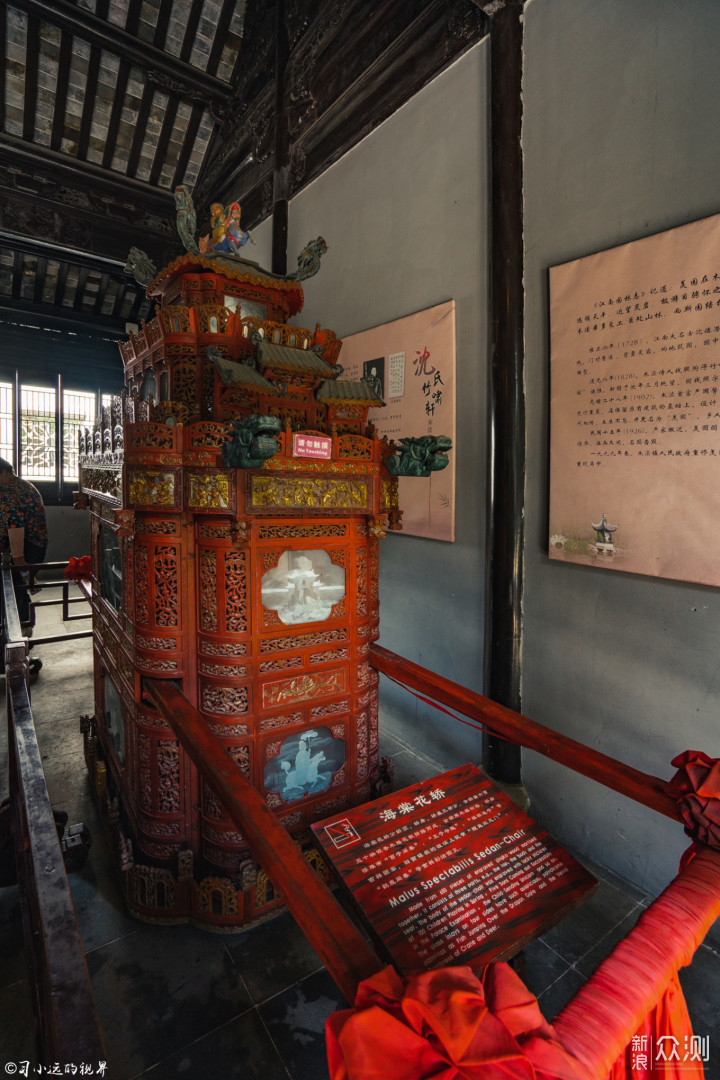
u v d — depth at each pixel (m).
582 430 2.62
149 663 2.18
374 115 4.10
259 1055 1.80
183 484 2.09
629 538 2.46
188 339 2.26
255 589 2.13
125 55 5.82
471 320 3.30
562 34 2.69
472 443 3.33
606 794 2.70
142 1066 1.76
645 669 2.49
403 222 3.82
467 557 3.40
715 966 2.16
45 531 5.89
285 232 5.29
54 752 3.78
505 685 3.04
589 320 2.56
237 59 6.38
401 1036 0.70
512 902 1.34
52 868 1.12
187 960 2.14
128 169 7.12
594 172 2.57
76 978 0.86
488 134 3.16
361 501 2.32
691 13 2.21
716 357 2.13
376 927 1.25
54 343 9.23
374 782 2.60
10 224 6.47
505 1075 0.62
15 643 2.27
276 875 1.21
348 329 4.43
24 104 6.20
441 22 3.51
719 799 1.27
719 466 2.15
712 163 2.16
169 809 2.27
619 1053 0.74
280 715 2.23
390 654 2.51
